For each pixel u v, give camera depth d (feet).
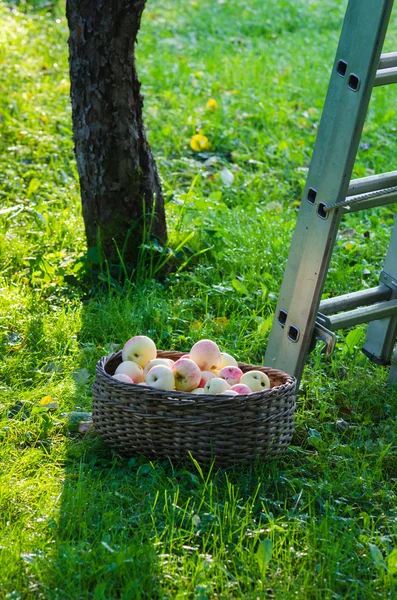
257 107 17.30
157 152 15.62
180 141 15.89
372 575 8.42
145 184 12.05
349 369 10.91
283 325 10.33
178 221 12.89
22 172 14.69
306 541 8.64
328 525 8.82
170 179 14.66
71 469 9.37
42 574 8.26
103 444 9.65
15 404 10.14
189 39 22.80
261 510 9.02
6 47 18.83
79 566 8.30
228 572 8.38
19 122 15.89
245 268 12.51
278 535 8.68
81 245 12.71
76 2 11.30
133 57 11.63
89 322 11.35
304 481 9.32
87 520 8.75
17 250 12.55
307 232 9.98
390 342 10.78
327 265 9.93
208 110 16.94
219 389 9.41
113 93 11.55
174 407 9.16
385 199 9.92
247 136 16.33
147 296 11.67
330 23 25.04
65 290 12.00
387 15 9.22
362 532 8.79
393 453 9.77
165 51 20.70
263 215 13.55
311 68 20.17
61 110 16.60
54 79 18.26
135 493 9.10
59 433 9.85
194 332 11.23
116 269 12.13
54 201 13.64
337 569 8.38
